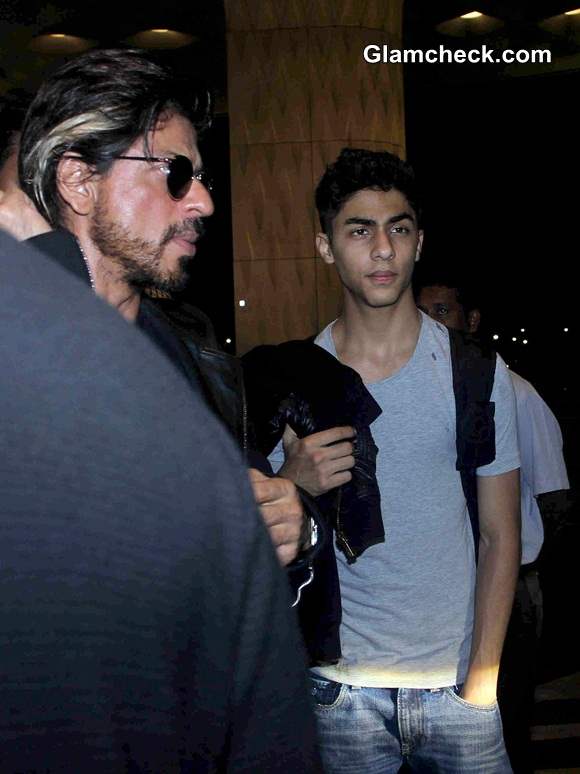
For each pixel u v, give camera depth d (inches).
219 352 61.6
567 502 107.5
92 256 51.9
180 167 51.7
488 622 76.2
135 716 16.5
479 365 77.5
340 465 72.9
